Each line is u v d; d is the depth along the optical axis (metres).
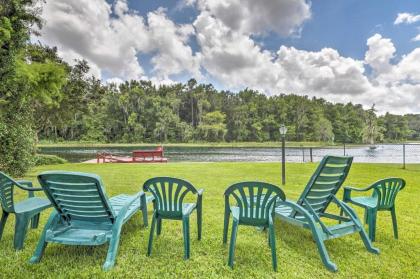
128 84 58.97
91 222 2.63
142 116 53.75
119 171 9.59
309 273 2.38
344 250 2.88
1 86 6.82
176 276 2.29
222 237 3.18
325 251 2.54
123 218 2.62
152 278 2.25
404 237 3.28
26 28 7.43
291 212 3.00
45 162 13.66
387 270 2.47
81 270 2.34
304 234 3.30
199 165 11.93
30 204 3.03
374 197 3.57
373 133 58.75
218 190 5.96
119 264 2.47
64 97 15.27
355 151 34.62
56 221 2.59
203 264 2.52
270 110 63.09
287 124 61.81
